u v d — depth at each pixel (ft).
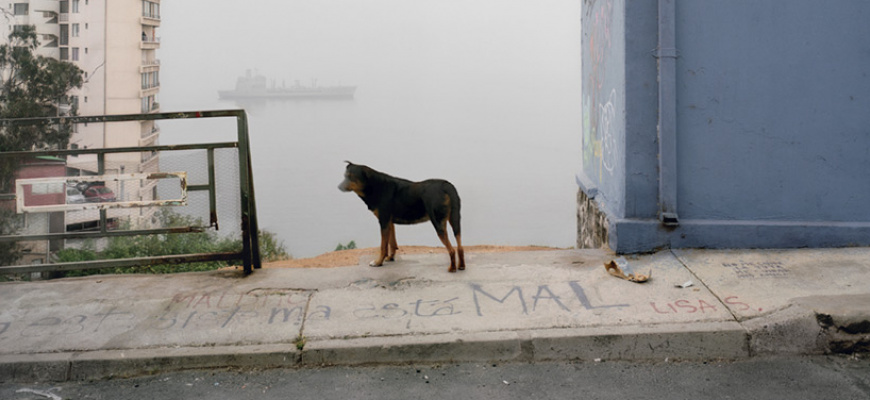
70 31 192.44
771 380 12.83
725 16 19.21
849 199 19.60
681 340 13.94
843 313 14.06
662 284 16.98
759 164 19.69
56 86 97.25
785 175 19.67
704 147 19.74
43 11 189.37
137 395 12.93
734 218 19.93
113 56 192.85
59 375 13.67
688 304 15.48
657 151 19.77
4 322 15.71
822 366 13.38
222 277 18.93
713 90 19.49
